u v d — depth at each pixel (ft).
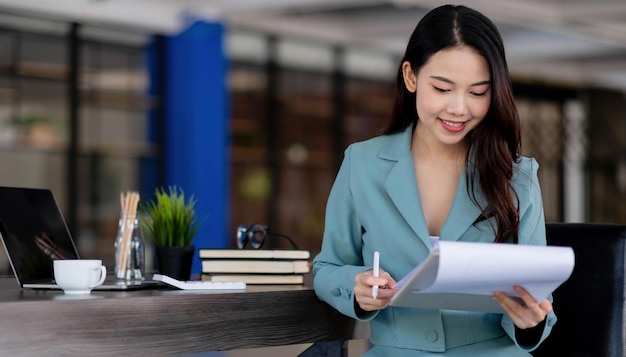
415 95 6.02
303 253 6.86
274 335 6.15
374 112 34.47
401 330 5.73
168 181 28.32
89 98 26.86
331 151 33.37
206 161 27.55
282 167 32.17
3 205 6.46
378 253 5.38
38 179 25.88
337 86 33.50
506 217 5.58
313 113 32.89
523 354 5.70
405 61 5.82
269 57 31.68
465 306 5.29
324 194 33.24
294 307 6.27
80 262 5.74
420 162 5.98
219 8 27.68
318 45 32.96
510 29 33.73
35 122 25.77
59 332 5.20
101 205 27.02
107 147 27.22
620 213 44.57
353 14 32.09
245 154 31.24
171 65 28.17
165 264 7.11
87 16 25.71
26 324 5.09
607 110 44.39
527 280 4.81
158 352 5.60
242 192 31.22
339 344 6.95
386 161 5.99
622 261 6.15
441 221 5.84
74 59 26.50
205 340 5.82
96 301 5.35
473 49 5.44
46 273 6.68
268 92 31.68
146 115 28.12
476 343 5.68
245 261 6.72
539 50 36.68
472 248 4.63
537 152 41.81
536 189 5.76
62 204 26.21
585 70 40.73
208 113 27.63
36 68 25.79
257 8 27.66
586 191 43.65
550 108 42.55
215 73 27.73
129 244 6.96
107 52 27.30
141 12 26.53
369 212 5.92
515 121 5.60
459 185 5.77
